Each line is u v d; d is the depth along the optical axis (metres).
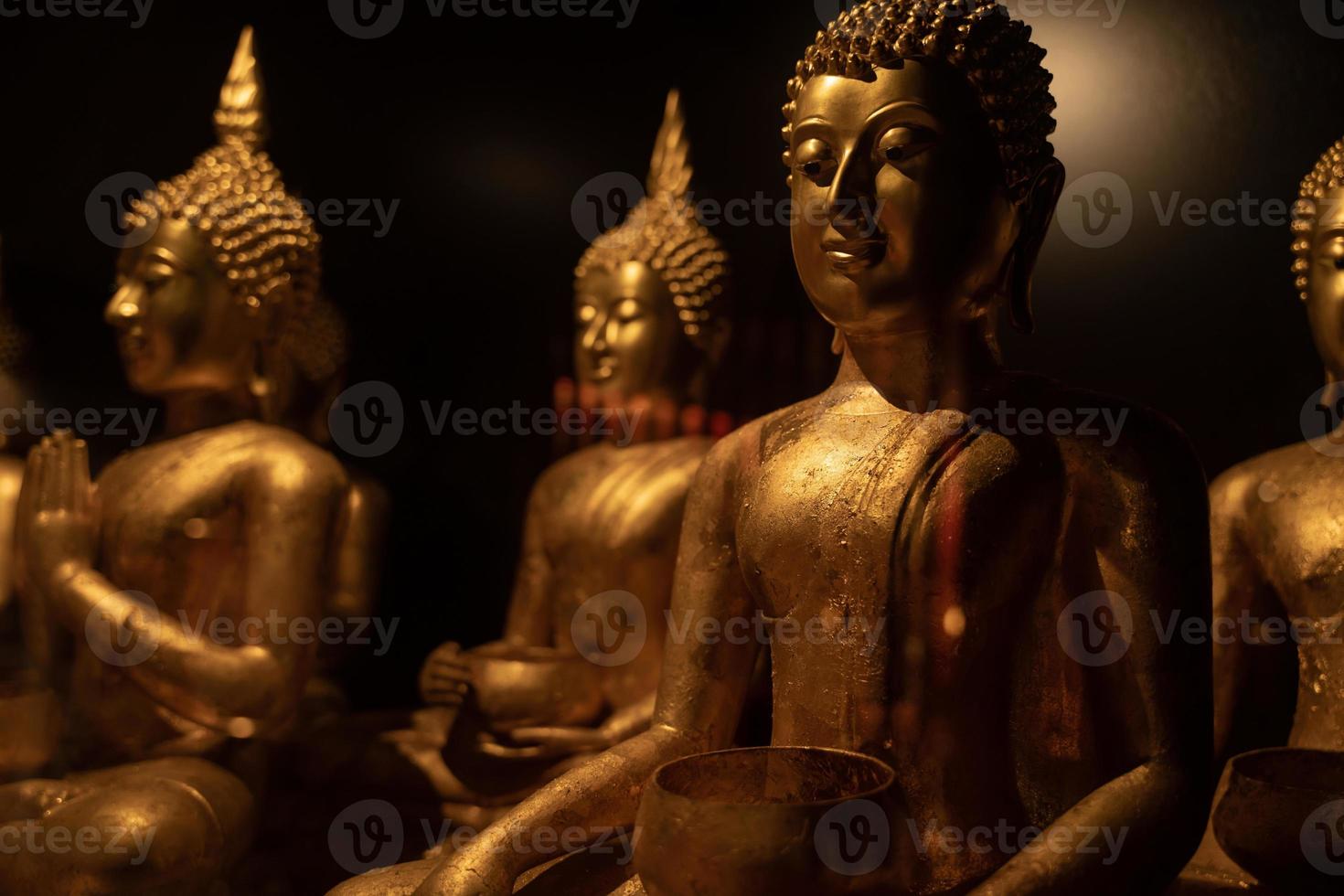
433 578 5.09
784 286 4.15
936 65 2.17
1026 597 2.19
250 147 3.90
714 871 1.71
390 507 4.86
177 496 3.55
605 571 3.94
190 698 3.34
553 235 4.77
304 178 5.02
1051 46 3.36
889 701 2.14
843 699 2.18
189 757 3.40
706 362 4.14
